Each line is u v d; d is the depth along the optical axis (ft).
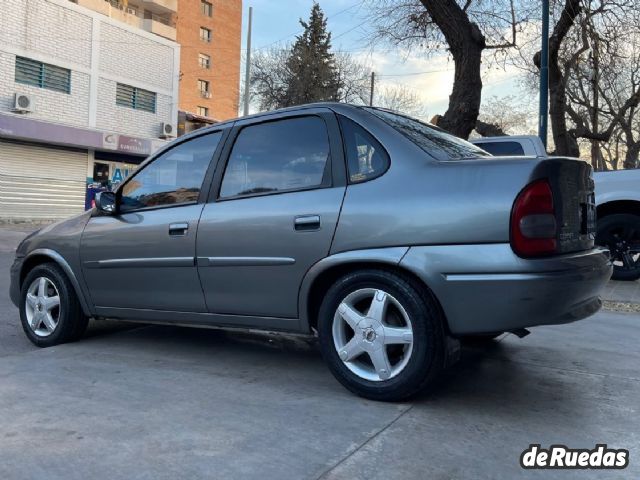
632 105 74.18
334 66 125.90
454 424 10.68
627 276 28.17
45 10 64.90
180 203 14.46
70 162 70.74
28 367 14.15
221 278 13.37
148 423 10.55
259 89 123.95
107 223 15.57
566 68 51.29
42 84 65.46
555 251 10.59
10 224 62.23
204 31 180.14
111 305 15.66
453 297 10.63
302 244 12.15
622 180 27.45
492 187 10.61
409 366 11.10
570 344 17.13
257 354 15.61
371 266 11.56
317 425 10.48
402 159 11.64
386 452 9.43
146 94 79.46
